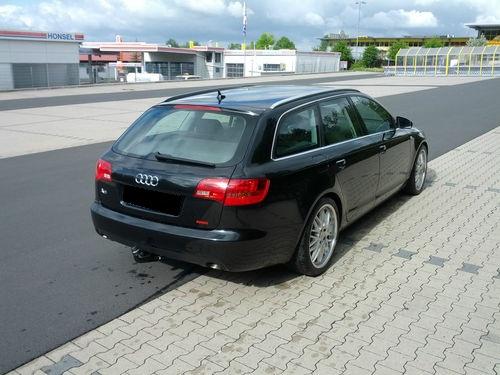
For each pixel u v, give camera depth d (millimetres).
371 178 5266
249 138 3924
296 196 4043
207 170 3805
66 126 14508
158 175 3945
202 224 3789
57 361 3281
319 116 4656
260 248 3842
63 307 3963
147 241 4031
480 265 4711
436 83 34875
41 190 7414
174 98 4859
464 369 3176
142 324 3717
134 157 4223
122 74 63594
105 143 11555
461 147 10562
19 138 12305
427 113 16734
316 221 4383
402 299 4059
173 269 4633
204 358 3305
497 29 115938
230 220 3719
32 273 4570
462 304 3982
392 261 4789
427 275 4496
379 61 93625
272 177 3848
